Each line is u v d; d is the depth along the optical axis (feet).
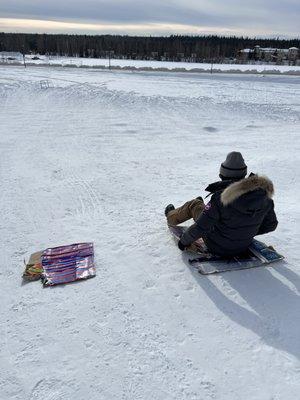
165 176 25.67
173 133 41.11
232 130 43.98
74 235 16.08
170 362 9.41
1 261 14.15
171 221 15.20
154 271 13.07
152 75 119.65
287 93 81.71
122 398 8.48
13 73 111.65
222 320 10.78
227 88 87.66
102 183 23.68
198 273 12.76
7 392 8.64
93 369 9.21
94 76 108.37
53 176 25.16
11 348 9.92
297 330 10.39
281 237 15.55
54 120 45.47
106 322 10.78
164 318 10.91
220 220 11.98
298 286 12.20
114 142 35.94
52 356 9.63
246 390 8.63
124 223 17.13
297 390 8.59
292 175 26.03
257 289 12.02
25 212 18.88
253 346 9.86
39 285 12.54
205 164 29.27
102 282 12.57
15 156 29.99
